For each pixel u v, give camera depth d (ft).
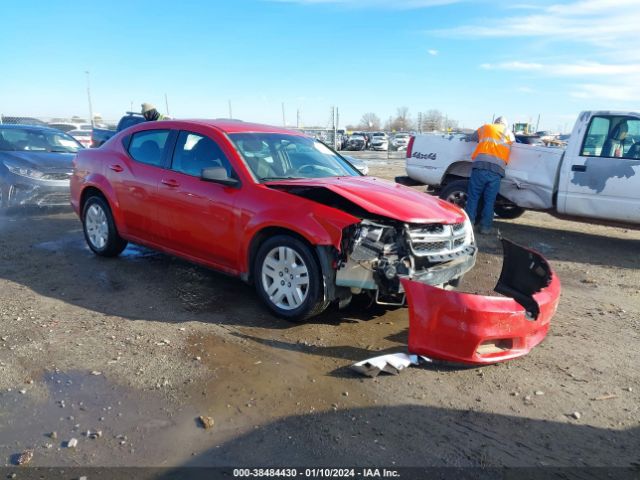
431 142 31.07
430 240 13.96
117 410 10.43
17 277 18.47
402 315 15.70
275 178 15.97
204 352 12.91
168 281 18.29
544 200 27.25
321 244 13.35
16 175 29.84
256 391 11.19
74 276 18.70
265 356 12.79
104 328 14.25
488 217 27.94
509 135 27.53
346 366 12.41
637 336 14.96
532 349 13.73
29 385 11.28
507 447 9.54
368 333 14.32
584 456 9.35
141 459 8.98
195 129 17.43
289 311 14.46
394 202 14.23
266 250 14.74
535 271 15.11
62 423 9.96
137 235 18.99
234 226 15.34
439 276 13.84
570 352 13.66
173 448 9.29
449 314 11.89
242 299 16.61
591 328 15.47
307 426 10.00
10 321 14.57
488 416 10.52
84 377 11.65
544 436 9.91
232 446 9.38
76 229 27.04
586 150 25.67
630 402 11.26
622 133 24.84
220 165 16.26
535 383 11.91
